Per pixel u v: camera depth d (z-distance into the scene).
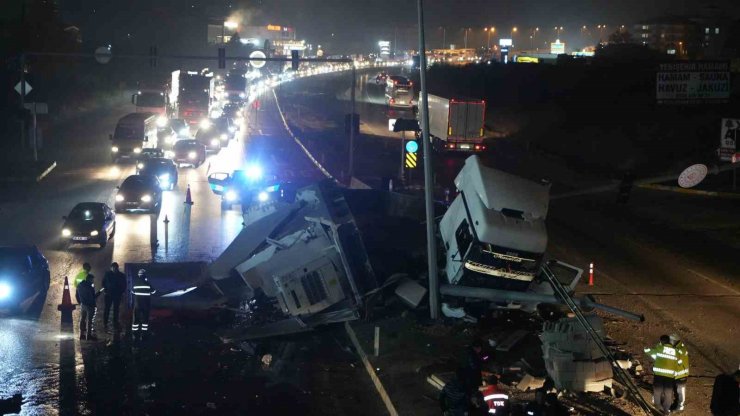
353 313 18.16
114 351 16.02
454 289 18.00
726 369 15.32
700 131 59.19
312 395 13.77
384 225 22.11
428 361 15.02
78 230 25.91
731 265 25.72
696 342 17.12
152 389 13.88
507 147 65.75
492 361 14.44
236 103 92.88
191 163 50.47
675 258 26.66
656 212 36.41
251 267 19.67
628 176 29.64
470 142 55.59
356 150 61.88
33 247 20.22
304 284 17.89
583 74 92.75
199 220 32.09
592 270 22.48
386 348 15.92
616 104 78.44
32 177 42.53
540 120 81.12
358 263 18.64
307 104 116.00
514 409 11.84
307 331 17.86
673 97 45.56
